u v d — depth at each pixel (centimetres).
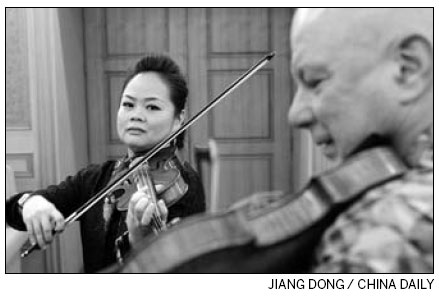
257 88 179
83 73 191
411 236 55
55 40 175
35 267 167
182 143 110
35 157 178
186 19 186
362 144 60
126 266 66
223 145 170
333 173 63
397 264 54
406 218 56
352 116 59
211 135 172
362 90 58
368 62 58
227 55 186
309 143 133
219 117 174
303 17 60
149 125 103
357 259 55
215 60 186
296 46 60
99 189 109
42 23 174
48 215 102
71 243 166
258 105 177
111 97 192
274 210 66
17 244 124
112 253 102
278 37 182
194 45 186
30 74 175
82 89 190
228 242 64
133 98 103
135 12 188
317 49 59
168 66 104
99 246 103
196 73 186
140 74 104
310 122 61
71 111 182
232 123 174
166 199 100
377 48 58
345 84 58
